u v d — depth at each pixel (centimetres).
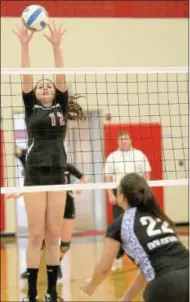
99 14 1783
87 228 1792
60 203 677
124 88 1733
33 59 1720
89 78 1688
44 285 993
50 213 677
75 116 787
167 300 530
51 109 683
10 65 1702
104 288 988
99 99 1702
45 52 1730
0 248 1504
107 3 1786
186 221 1838
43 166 672
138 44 1811
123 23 1800
